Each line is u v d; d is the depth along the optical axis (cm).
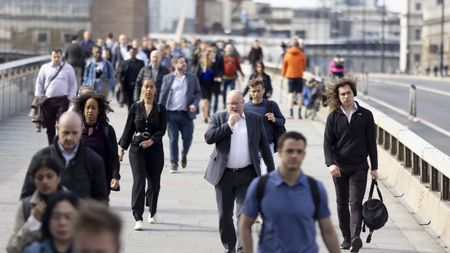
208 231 3008
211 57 6238
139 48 7688
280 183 1702
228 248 2586
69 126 1881
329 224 1716
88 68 5941
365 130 2658
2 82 5825
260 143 2569
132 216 3203
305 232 1698
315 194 1698
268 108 2945
